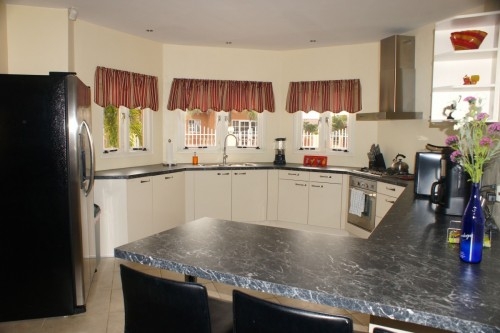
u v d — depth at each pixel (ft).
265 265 4.77
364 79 17.33
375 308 3.79
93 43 14.33
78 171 9.17
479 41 10.59
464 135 5.68
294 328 3.70
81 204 9.37
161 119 17.92
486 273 4.67
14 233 9.02
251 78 18.81
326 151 18.71
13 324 9.13
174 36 16.21
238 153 19.29
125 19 13.66
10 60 12.00
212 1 11.72
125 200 13.57
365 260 5.04
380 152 16.76
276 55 18.98
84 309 9.65
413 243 5.96
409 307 3.72
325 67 18.12
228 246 5.52
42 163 8.98
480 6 12.00
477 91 11.41
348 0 11.59
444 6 12.05
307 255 5.18
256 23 14.15
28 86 8.82
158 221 15.15
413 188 11.69
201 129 18.83
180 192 16.37
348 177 16.06
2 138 8.79
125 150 16.42
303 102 18.49
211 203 17.12
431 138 14.37
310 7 12.25
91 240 10.75
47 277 9.28
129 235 13.79
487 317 3.56
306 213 17.17
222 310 5.67
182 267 4.78
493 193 7.13
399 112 14.60
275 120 19.39
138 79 16.28
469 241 5.03
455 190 8.02
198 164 17.99
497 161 7.75
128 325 4.75
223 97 18.39
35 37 12.15
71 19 12.59
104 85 14.73
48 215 9.11
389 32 15.25
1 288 9.10
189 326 4.27
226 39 16.63
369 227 14.82
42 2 11.70
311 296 4.03
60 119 8.99
